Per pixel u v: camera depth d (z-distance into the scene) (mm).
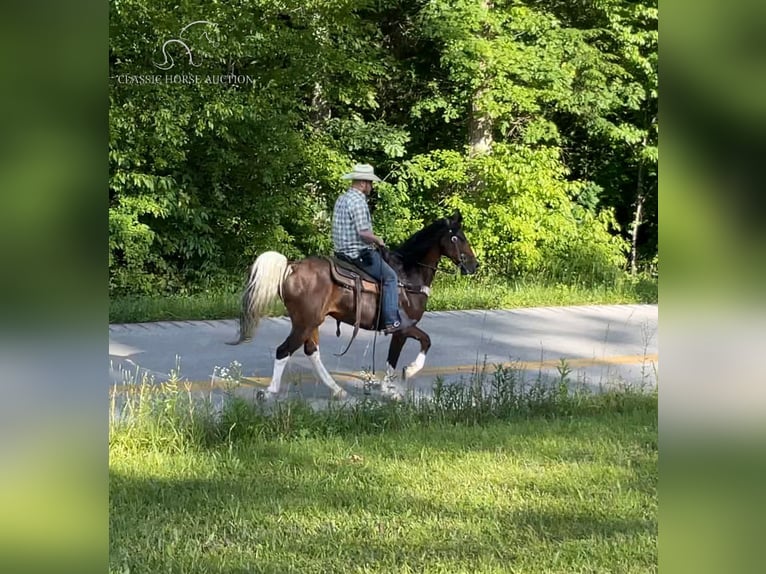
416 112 19312
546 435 7363
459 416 7953
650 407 8328
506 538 5086
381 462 6562
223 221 17344
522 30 19078
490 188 18375
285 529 5191
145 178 15641
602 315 15227
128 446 6617
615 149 22266
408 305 9188
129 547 4812
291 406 7602
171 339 12273
